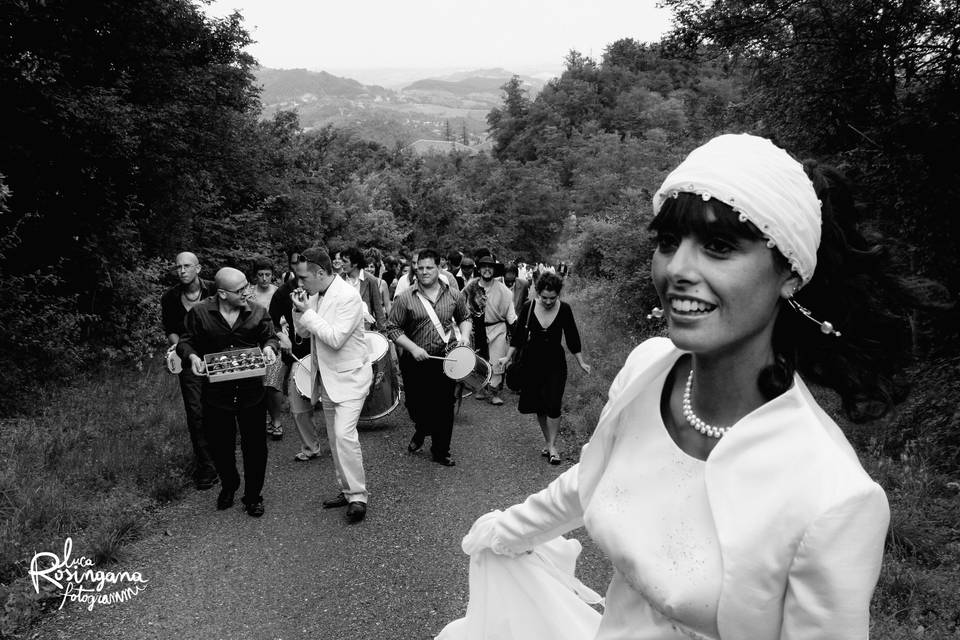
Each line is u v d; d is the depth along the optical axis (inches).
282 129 1023.6
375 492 231.6
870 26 285.1
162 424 279.7
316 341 208.7
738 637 36.6
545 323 253.0
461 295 265.7
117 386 324.2
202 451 235.9
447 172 4264.3
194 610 158.2
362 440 289.3
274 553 186.9
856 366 40.9
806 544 33.9
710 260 36.6
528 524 60.7
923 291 41.3
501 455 271.6
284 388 324.5
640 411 45.1
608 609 46.1
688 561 38.8
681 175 37.4
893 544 160.7
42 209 368.5
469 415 335.0
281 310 284.2
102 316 389.7
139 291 403.2
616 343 474.9
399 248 1510.8
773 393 38.9
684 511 40.3
